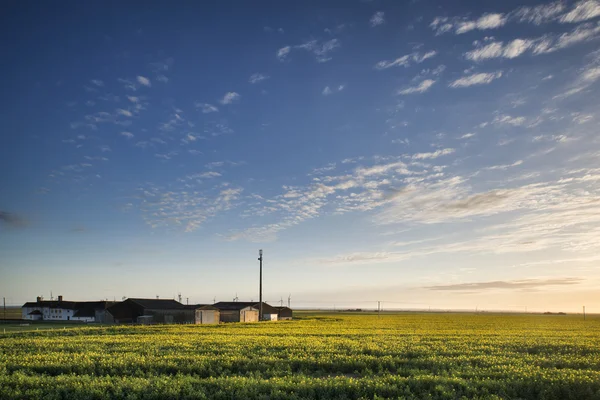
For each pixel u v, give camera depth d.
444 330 61.72
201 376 24.08
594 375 22.66
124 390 19.27
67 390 19.06
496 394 19.09
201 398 17.94
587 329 70.12
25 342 38.62
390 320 102.50
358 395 18.73
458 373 23.34
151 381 20.72
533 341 43.38
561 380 21.00
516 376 22.50
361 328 64.88
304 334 50.28
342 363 26.67
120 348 33.94
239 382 20.25
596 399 18.59
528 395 19.31
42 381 20.66
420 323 86.25
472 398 18.42
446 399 18.30
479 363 27.83
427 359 29.02
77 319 114.56
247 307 105.12
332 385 19.66
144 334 50.09
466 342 41.44
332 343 38.22
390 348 34.56
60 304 121.75
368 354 31.88
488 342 41.66
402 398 17.80
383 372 24.88
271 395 18.09
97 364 26.17
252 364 26.16
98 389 18.94
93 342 38.59
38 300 126.69
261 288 101.44
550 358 30.00
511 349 36.12
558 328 72.94
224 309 101.75
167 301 97.94
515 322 98.38
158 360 27.31
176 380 20.61
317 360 27.80
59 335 48.16
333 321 95.19
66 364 25.62
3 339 42.34
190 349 33.34
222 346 35.56
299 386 19.48
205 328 61.62
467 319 114.62
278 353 30.88
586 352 35.03
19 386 20.00
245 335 47.78
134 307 91.12
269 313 121.69
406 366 26.28
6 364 25.84
